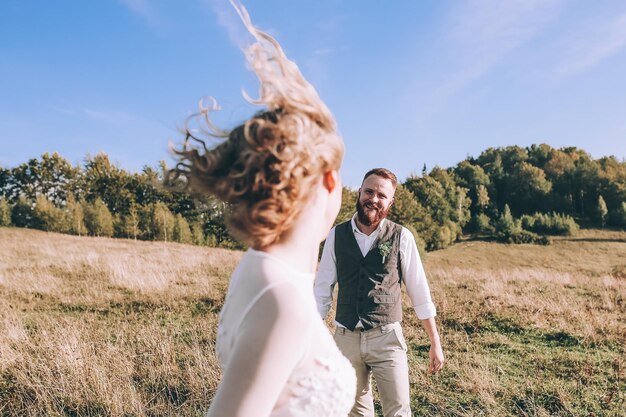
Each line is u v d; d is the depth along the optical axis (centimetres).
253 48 81
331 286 324
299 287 77
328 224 89
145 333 634
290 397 79
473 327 743
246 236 78
